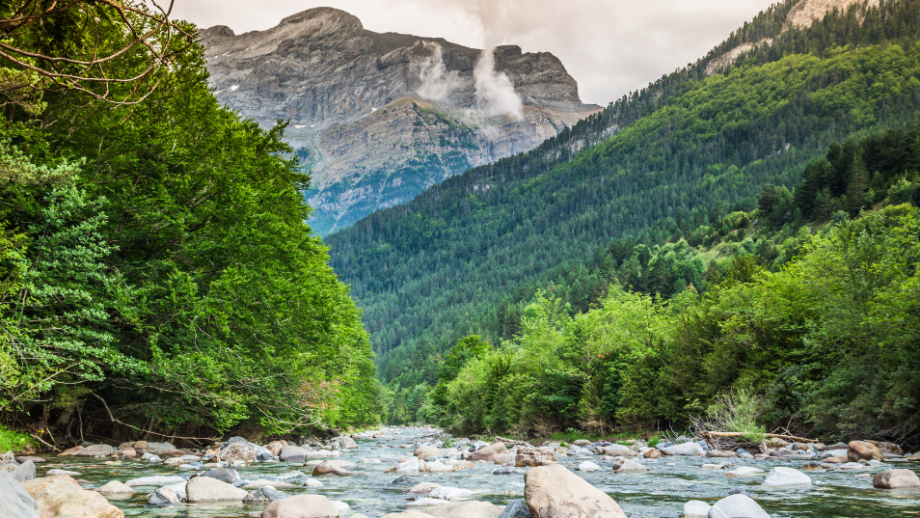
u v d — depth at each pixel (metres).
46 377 14.29
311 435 34.59
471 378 53.44
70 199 14.13
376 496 10.87
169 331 18.39
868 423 19.12
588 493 7.26
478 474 15.07
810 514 8.01
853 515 7.91
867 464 14.37
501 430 43.44
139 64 18.69
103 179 17.94
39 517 6.71
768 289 26.39
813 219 136.50
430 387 134.88
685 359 27.78
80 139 17.91
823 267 22.38
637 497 10.26
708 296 34.94
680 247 181.12
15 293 13.28
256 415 23.58
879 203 118.69
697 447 20.08
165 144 19.06
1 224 13.06
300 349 21.28
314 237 31.59
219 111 25.86
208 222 20.05
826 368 21.73
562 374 35.41
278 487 12.04
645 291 149.75
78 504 7.31
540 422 37.06
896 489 10.38
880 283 20.48
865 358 19.97
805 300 24.25
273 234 21.03
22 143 14.39
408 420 129.00
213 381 17.86
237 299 18.66
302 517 8.11
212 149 21.95
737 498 7.64
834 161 143.00
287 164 27.81
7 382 12.89
